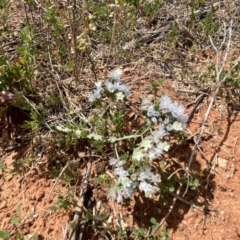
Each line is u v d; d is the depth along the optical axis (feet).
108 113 1.22
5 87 1.23
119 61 1.37
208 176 1.10
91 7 1.48
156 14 1.51
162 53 1.38
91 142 1.14
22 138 1.21
